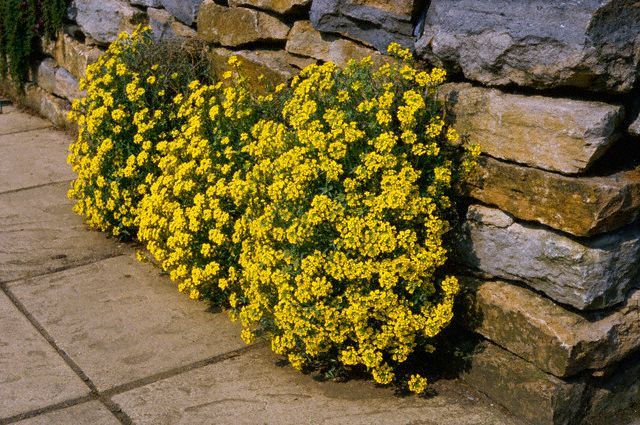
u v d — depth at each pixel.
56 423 3.47
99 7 6.45
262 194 4.02
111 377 3.80
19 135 7.02
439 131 3.66
